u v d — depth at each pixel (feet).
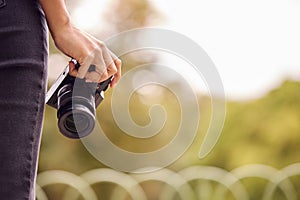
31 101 6.59
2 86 6.47
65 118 7.16
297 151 18.16
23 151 6.55
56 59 17.56
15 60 6.51
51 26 7.11
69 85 7.35
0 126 6.44
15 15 6.56
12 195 6.48
